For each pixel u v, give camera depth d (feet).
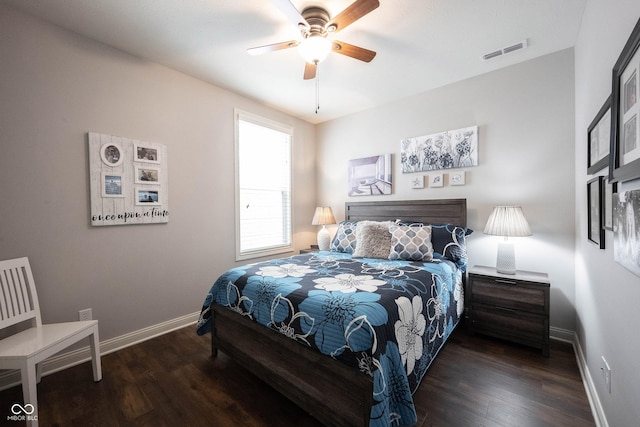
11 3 5.74
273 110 11.89
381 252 8.56
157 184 8.17
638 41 2.87
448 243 8.58
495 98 8.72
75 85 6.71
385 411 3.77
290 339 5.02
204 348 7.47
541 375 6.01
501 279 7.41
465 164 9.24
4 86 5.80
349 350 4.12
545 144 7.92
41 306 6.26
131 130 7.66
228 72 8.79
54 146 6.42
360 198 12.30
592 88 5.44
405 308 4.83
